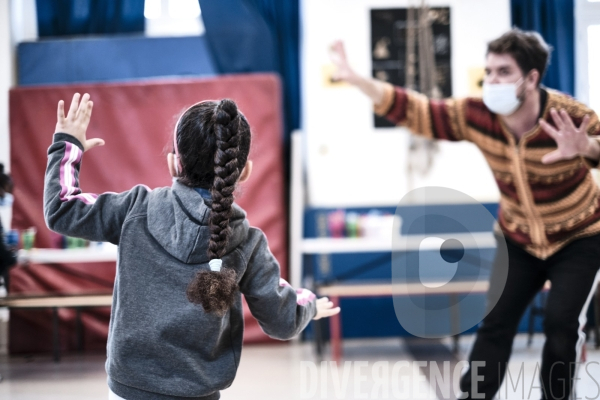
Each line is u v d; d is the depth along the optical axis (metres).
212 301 1.48
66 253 4.87
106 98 5.42
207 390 1.61
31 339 5.39
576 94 5.56
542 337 5.24
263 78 5.42
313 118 5.73
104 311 5.45
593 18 5.61
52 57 5.64
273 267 1.76
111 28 5.75
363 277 5.52
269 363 4.64
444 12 5.63
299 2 5.68
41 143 5.39
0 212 5.52
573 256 2.52
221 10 5.58
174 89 5.42
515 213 2.70
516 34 2.55
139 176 5.38
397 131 5.70
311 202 5.73
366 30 5.69
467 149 5.57
